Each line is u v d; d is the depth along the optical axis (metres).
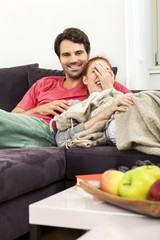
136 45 2.46
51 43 2.73
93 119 1.61
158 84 2.79
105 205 0.74
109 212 0.69
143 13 2.65
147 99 1.50
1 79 2.35
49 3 2.72
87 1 2.58
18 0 2.83
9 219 1.19
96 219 0.70
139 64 2.51
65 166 1.51
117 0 2.47
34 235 0.76
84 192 0.88
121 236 0.56
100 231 0.59
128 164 1.37
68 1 2.65
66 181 1.55
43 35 2.76
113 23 2.50
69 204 0.76
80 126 1.62
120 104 1.57
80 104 1.70
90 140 1.56
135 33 2.44
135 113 1.49
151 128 1.42
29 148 1.50
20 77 2.34
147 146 1.37
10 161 1.19
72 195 0.85
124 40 2.47
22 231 1.26
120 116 1.52
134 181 0.70
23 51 2.84
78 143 1.55
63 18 2.68
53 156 1.43
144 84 2.66
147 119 1.43
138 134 1.41
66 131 1.66
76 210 0.71
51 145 1.78
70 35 2.06
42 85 2.11
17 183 1.18
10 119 1.62
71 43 2.04
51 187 1.46
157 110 1.49
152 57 2.95
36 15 2.78
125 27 2.44
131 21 2.43
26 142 1.64
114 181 0.75
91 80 1.96
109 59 2.53
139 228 0.60
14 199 1.22
